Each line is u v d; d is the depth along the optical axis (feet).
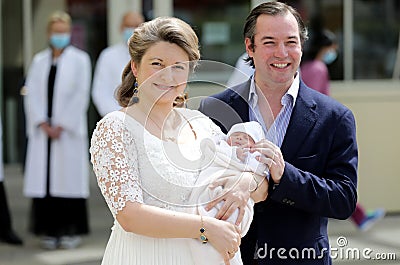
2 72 39.06
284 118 12.75
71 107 27.30
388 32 31.09
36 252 26.68
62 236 27.12
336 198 12.14
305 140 12.55
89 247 27.17
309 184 11.94
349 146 12.57
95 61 37.73
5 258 25.88
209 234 10.45
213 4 32.19
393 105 30.83
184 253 10.64
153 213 10.32
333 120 12.63
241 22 32.04
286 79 12.44
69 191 27.12
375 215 28.09
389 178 30.76
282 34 12.30
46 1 38.47
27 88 27.53
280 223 12.56
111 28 35.40
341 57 30.91
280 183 11.73
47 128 27.12
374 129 30.68
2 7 38.63
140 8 33.91
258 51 12.47
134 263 10.61
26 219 31.53
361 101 30.66
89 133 37.35
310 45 27.50
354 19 30.86
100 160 10.45
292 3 30.35
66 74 27.30
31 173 27.32
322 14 30.58
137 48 10.72
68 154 27.17
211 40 32.24
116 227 10.90
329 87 30.50
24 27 38.68
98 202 34.42
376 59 31.09
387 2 31.04
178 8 32.53
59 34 27.12
